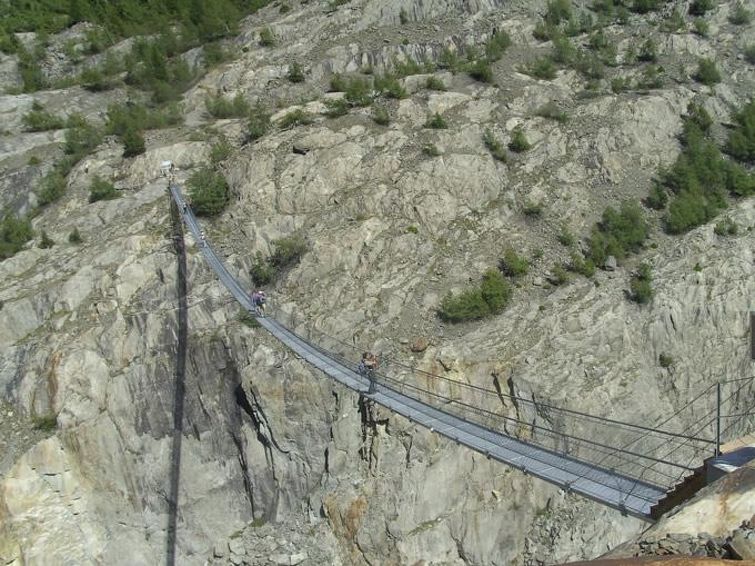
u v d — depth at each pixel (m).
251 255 51.12
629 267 50.94
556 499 42.62
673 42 67.75
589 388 43.12
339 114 58.88
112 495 44.19
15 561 41.16
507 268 49.16
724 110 63.16
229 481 46.34
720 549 12.14
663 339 47.97
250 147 56.84
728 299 49.78
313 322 46.75
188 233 51.66
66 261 50.69
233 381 46.50
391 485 41.84
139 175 57.09
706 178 56.56
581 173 56.12
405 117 58.06
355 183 54.16
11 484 41.69
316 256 49.53
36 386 44.53
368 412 43.06
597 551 41.53
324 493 43.53
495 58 65.06
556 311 46.94
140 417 45.47
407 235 50.38
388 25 72.56
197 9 80.69
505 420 43.00
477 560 41.75
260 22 77.31
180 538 45.16
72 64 77.50
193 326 47.44
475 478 42.22
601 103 60.06
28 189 58.00
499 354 44.16
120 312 47.44
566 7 71.56
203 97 67.44
